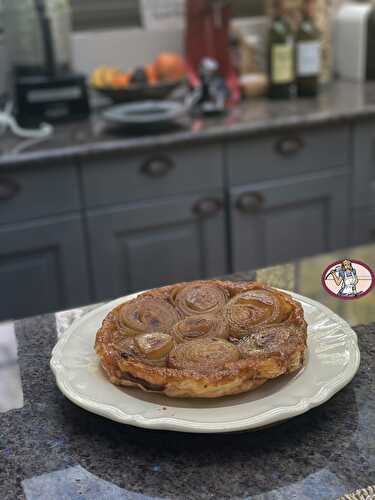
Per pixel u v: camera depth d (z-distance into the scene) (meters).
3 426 0.58
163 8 2.08
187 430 0.51
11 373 0.66
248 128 1.69
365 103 1.88
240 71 2.10
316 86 2.01
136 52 2.09
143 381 0.56
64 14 1.81
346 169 1.87
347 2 2.29
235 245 1.80
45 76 1.81
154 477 0.51
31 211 1.57
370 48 2.17
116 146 1.58
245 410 0.53
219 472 0.51
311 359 0.60
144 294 0.68
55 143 1.61
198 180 1.70
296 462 0.52
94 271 1.68
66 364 0.61
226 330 0.61
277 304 0.63
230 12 2.00
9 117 1.71
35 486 0.50
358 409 0.58
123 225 1.66
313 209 1.88
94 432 0.56
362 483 0.49
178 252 1.75
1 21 1.79
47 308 1.67
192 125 1.74
